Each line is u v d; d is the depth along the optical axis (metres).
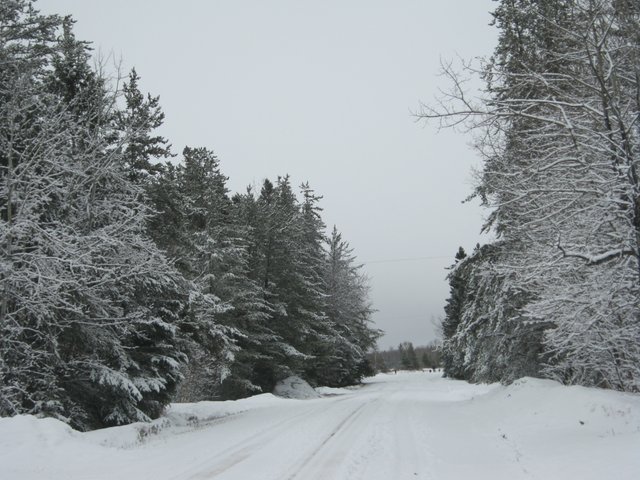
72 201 14.95
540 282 13.06
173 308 18.52
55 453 9.52
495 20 13.06
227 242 31.16
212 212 30.52
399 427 13.41
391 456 9.48
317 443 11.13
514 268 12.49
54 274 13.17
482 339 22.28
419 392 31.95
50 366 13.58
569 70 10.91
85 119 15.85
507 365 21.11
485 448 10.16
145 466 9.05
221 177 34.78
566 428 10.66
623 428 9.56
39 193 14.14
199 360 26.47
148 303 17.81
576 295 11.73
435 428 13.17
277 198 41.72
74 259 12.93
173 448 11.22
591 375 15.85
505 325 19.78
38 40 16.73
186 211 22.28
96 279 14.05
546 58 11.88
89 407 16.09
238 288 31.48
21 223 12.56
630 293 10.95
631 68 10.16
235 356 31.36
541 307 11.79
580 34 9.79
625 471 6.47
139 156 19.52
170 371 18.14
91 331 14.98
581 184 10.73
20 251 13.87
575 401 12.00
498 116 10.40
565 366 15.66
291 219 40.25
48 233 13.38
